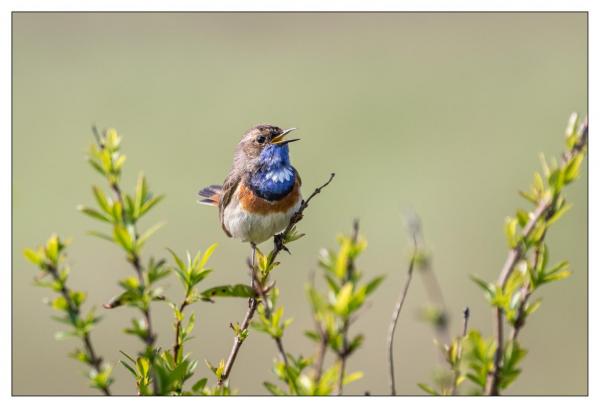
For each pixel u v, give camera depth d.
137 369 6.12
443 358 6.07
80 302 5.59
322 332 5.99
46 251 5.55
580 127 5.93
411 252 5.93
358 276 6.33
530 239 5.69
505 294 5.67
